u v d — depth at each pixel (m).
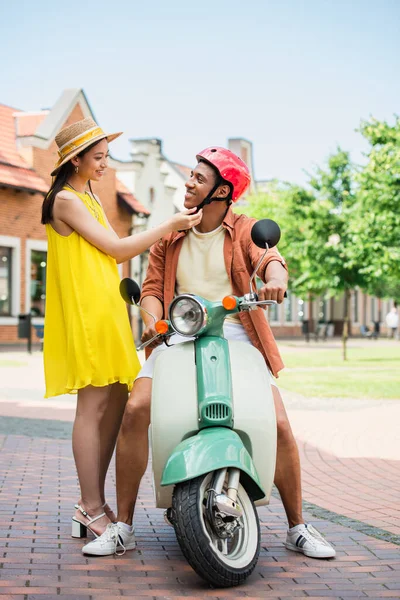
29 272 31.25
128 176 41.00
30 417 10.88
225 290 4.54
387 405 12.73
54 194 4.66
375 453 8.48
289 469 4.52
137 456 4.46
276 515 5.61
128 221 36.97
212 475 3.94
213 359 4.12
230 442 3.89
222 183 4.43
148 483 6.76
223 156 4.44
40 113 34.19
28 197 31.16
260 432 4.07
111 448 4.83
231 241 4.52
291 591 4.00
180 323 4.09
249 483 4.08
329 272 26.17
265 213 36.25
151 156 41.88
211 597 3.88
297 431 9.93
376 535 5.11
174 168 51.16
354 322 63.50
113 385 4.76
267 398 4.14
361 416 11.37
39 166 31.81
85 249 4.63
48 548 4.64
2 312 30.52
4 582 4.03
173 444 4.04
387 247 23.56
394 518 5.62
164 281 4.65
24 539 4.82
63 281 4.61
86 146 4.69
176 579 4.15
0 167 30.17
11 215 30.52
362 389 15.01
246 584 4.09
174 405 4.05
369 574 4.30
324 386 15.57
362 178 23.73
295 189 28.48
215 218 4.54
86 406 4.69
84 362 4.53
